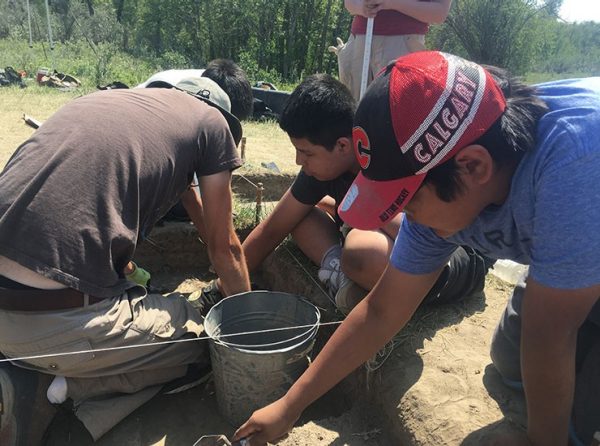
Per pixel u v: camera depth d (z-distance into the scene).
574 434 1.73
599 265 1.23
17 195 1.91
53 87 10.64
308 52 26.39
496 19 20.03
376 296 1.76
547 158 1.21
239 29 25.22
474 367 2.22
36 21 22.61
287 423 1.79
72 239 1.89
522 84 1.30
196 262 3.55
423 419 2.00
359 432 2.21
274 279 3.26
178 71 3.71
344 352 1.78
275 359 2.08
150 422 2.32
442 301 2.56
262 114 9.38
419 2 3.48
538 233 1.25
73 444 2.21
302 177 2.76
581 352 1.76
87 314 1.97
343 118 2.24
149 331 2.15
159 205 2.22
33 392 2.02
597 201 1.18
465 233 1.49
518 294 1.93
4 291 1.90
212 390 2.53
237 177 4.99
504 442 1.76
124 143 2.03
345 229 2.75
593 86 1.30
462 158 1.16
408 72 1.16
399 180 1.20
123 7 31.52
